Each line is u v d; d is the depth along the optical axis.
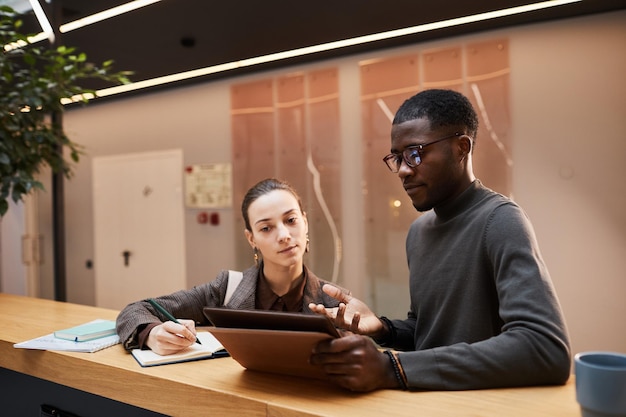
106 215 5.78
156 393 1.25
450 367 1.06
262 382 1.18
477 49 3.55
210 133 4.96
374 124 3.97
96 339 1.59
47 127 2.91
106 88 4.82
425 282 1.36
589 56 3.22
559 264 3.35
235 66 4.27
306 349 1.06
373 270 4.02
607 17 3.17
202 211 5.04
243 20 3.31
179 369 1.30
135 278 5.57
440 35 3.59
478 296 1.23
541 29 3.35
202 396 1.15
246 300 1.66
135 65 4.14
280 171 4.49
